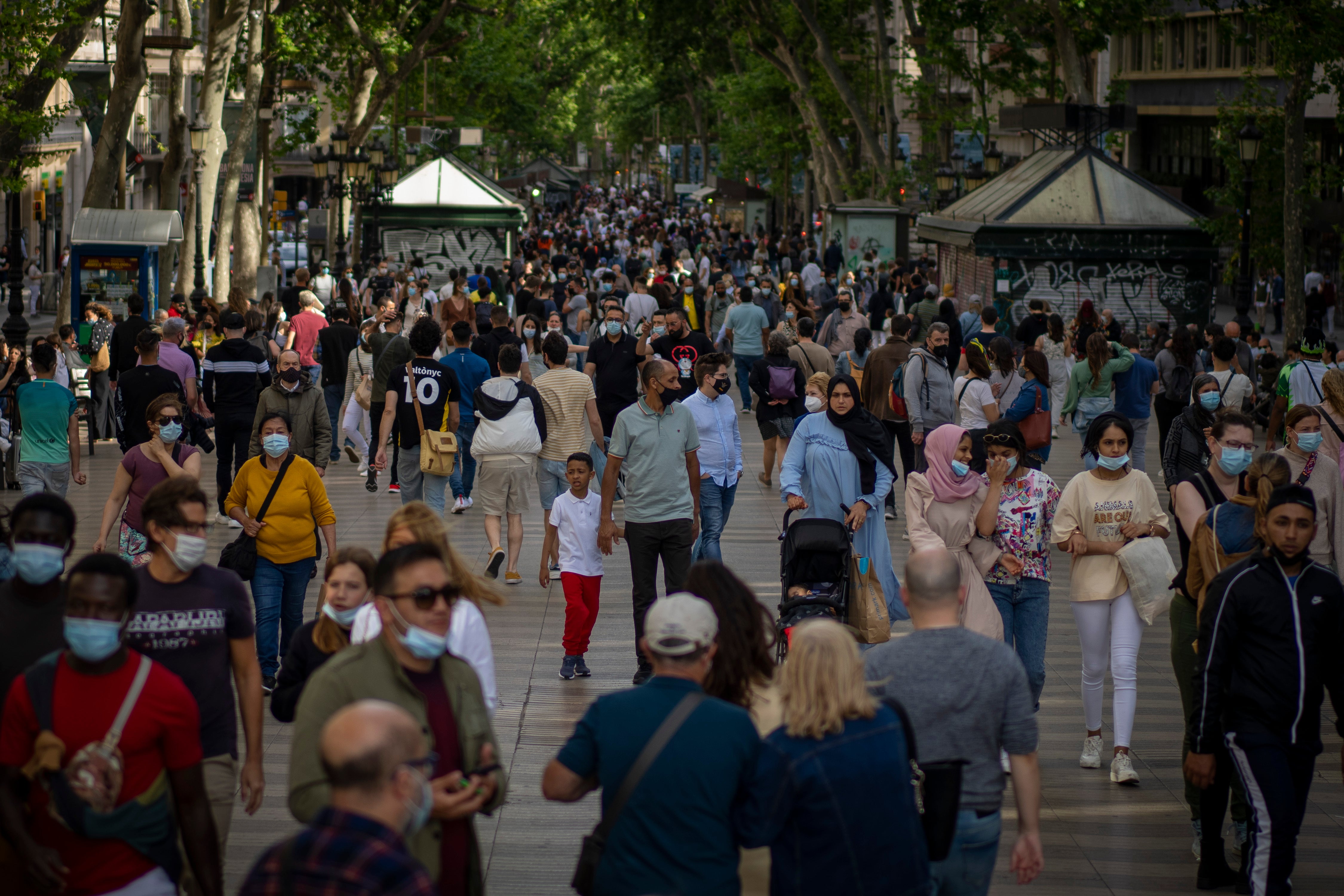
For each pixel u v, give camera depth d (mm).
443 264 69875
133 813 7621
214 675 8875
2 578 9656
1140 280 53281
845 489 15664
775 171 113750
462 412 23922
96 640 7430
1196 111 76125
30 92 39656
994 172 65625
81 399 33562
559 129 141500
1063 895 10547
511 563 20172
